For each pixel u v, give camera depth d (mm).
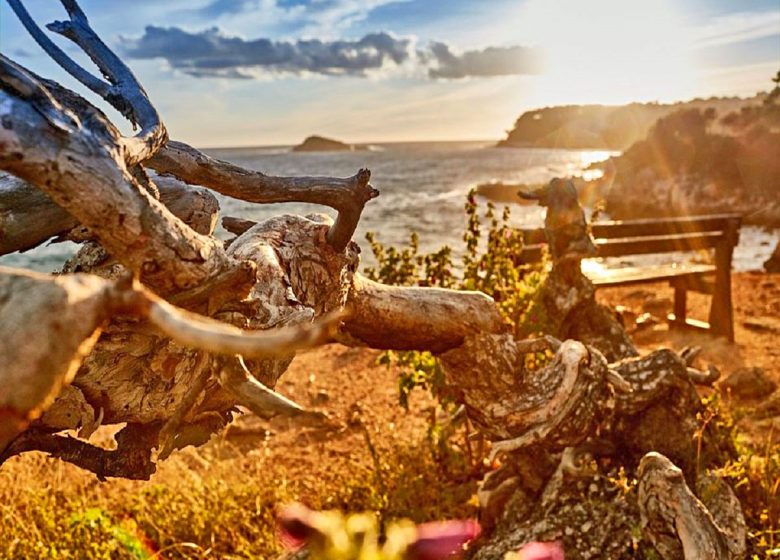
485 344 3025
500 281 5211
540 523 3221
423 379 4777
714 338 8469
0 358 1113
